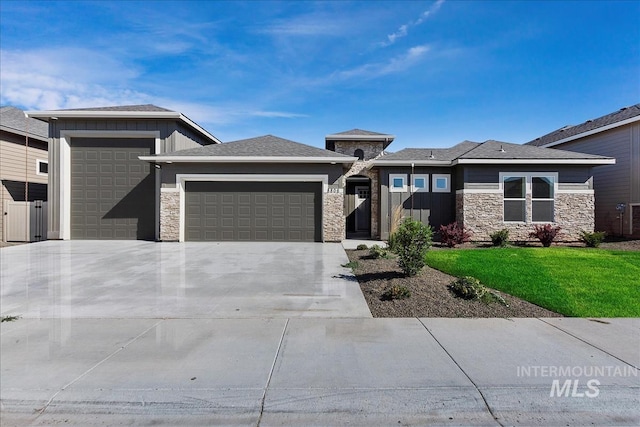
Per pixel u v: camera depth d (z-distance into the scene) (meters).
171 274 8.52
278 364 3.89
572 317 5.49
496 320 5.36
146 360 3.97
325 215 14.58
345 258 10.72
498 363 3.93
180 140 16.19
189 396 3.29
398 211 14.96
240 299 6.43
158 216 15.41
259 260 10.40
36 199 17.73
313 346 4.38
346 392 3.37
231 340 4.56
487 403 3.26
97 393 3.33
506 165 14.81
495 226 14.78
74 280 7.90
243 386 3.44
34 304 6.11
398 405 3.23
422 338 4.64
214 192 14.77
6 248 12.88
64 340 4.55
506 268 8.66
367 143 22.58
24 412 3.12
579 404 3.25
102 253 11.68
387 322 5.27
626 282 7.33
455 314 5.62
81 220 15.73
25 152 17.19
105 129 15.59
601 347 4.36
